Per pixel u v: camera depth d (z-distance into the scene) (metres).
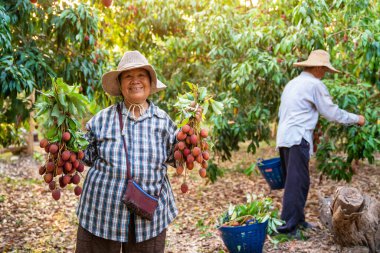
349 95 4.41
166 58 6.24
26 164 7.89
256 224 3.14
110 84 2.33
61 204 5.43
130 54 2.26
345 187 3.37
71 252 3.77
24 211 5.07
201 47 5.84
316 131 4.55
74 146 2.14
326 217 3.66
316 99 3.77
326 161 4.96
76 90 2.16
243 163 8.22
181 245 3.84
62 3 4.27
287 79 5.12
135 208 2.11
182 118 2.32
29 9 3.83
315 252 3.38
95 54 4.51
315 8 4.11
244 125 5.33
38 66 3.84
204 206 5.29
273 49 5.06
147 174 2.20
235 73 4.82
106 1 2.30
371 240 3.26
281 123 3.86
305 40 4.29
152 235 2.21
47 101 2.17
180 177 7.12
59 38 4.26
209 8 5.58
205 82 6.06
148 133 2.24
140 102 2.26
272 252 3.46
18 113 3.84
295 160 3.74
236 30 5.54
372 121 4.45
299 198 3.75
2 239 4.09
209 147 2.40
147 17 6.05
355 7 4.23
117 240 2.16
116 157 2.18
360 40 4.06
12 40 4.07
